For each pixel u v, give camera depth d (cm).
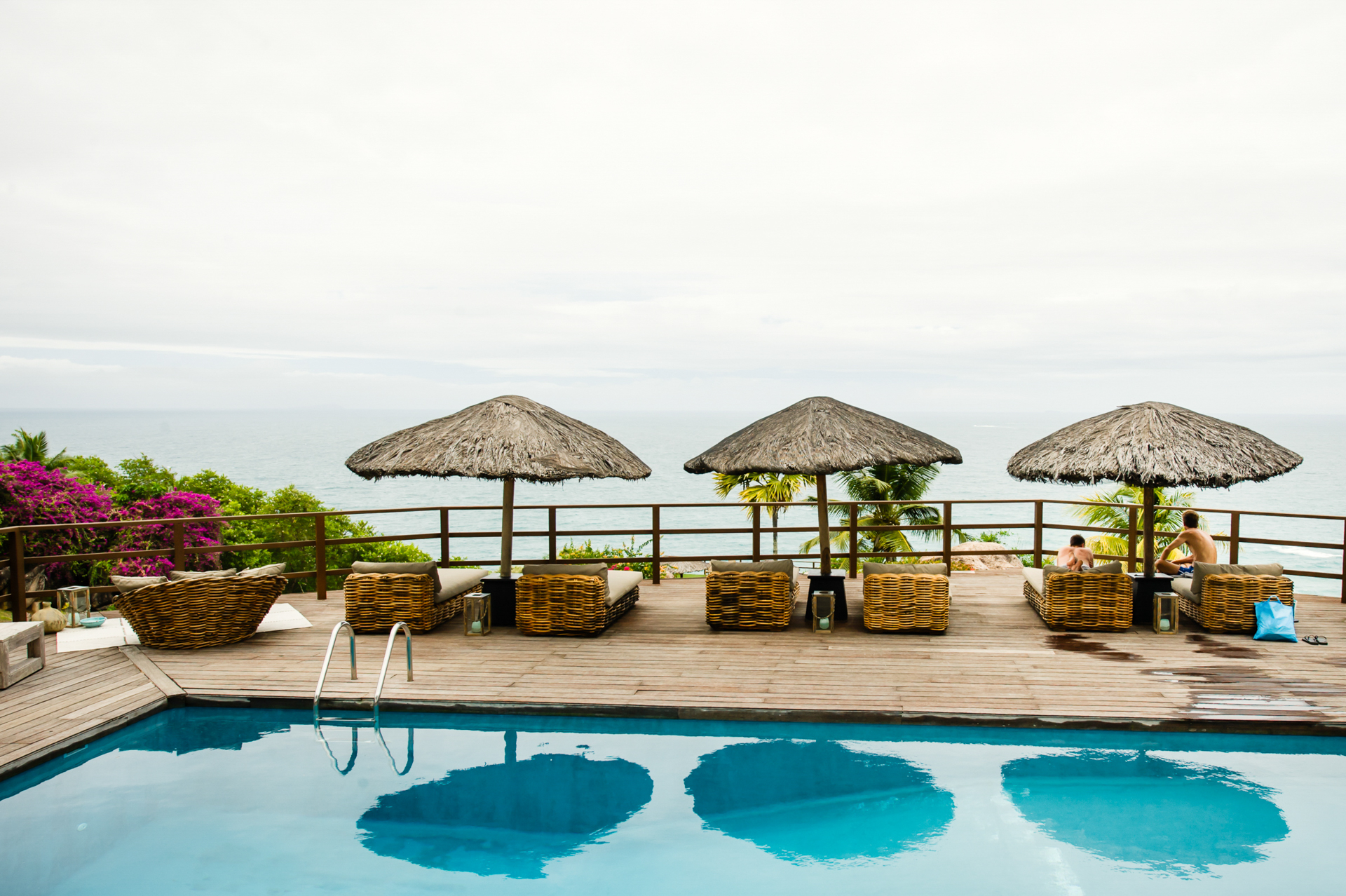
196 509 2109
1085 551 716
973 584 883
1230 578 651
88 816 371
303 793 396
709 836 355
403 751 449
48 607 698
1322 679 530
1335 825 359
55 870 323
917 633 667
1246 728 452
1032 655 595
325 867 328
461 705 495
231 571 663
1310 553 4134
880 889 311
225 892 309
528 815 375
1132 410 723
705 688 520
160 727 484
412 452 700
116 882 314
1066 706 477
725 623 685
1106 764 424
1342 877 316
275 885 314
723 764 429
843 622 718
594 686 524
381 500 7000
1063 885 313
